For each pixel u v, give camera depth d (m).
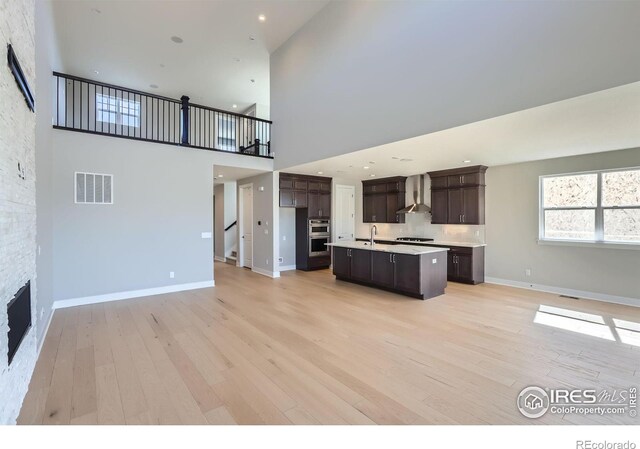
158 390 2.41
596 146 4.57
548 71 2.89
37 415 2.10
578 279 5.29
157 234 5.52
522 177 5.99
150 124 8.70
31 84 2.72
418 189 7.82
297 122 6.27
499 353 3.07
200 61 6.98
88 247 4.85
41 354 3.04
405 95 4.16
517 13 3.08
